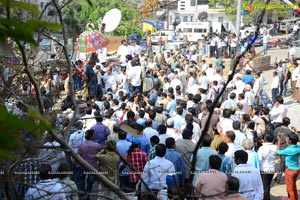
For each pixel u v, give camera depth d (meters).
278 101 11.89
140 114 9.63
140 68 15.62
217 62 20.72
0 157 1.07
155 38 35.91
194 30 37.97
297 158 8.12
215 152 6.99
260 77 15.30
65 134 2.26
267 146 8.19
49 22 1.41
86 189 6.06
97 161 6.46
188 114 9.31
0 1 1.40
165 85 15.78
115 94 14.59
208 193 5.43
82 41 12.84
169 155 6.85
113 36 26.05
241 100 12.88
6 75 4.24
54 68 5.77
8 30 1.33
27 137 1.67
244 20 24.14
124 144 7.19
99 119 8.30
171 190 3.67
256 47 28.45
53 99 5.54
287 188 8.21
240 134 8.61
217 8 40.97
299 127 15.33
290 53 25.12
